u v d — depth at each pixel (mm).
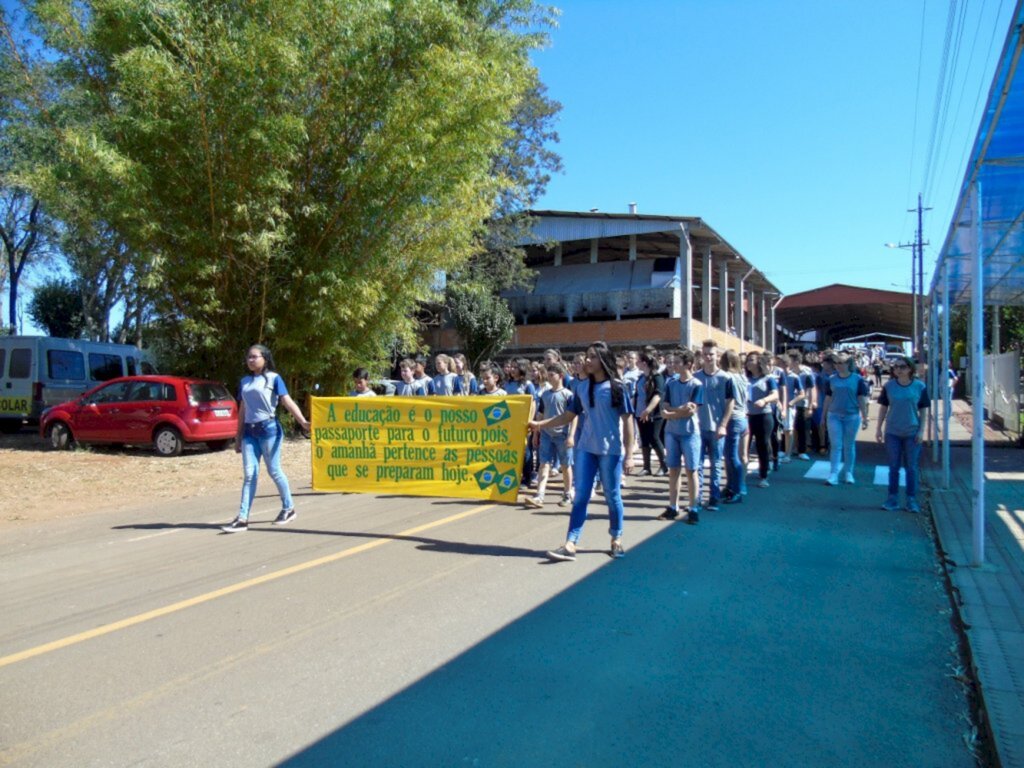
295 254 15484
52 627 4914
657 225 27750
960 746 3391
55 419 15023
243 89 13672
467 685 3984
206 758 3268
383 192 15172
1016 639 4504
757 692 3914
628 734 3479
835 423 10625
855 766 3219
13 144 20547
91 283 28391
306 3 14398
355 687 3963
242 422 7914
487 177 17297
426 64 14727
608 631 4766
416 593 5551
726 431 9016
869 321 57781
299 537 7457
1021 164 6449
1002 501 9156
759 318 44969
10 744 3396
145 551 7004
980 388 6203
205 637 4691
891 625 4898
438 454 8445
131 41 13664
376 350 17953
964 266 12258
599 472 6594
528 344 30625
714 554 6688
